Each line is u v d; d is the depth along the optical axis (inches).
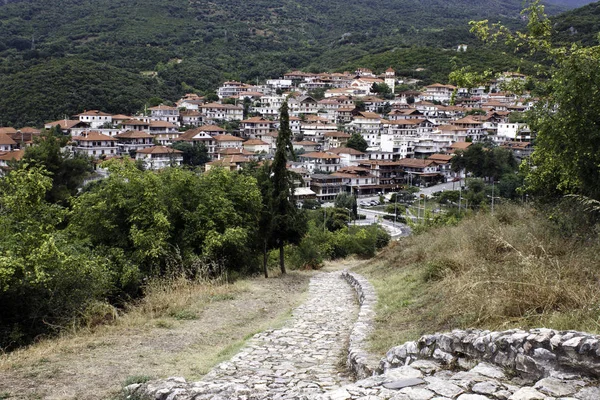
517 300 274.5
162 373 302.7
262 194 895.1
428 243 665.0
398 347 267.7
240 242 761.6
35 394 263.9
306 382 272.4
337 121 4950.8
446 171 3469.5
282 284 738.2
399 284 527.8
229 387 246.8
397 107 4977.9
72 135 3371.1
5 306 417.7
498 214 614.2
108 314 466.3
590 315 234.7
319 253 1208.8
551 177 551.2
